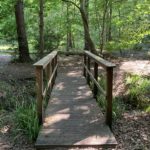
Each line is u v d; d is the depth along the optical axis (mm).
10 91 5426
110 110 3363
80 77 6465
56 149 2822
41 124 3346
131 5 9172
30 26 10680
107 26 10711
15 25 9422
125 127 3615
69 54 9703
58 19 11305
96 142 2896
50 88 4793
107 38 11125
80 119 3568
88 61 5617
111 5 9727
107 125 3373
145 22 7117
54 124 3383
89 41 8984
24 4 9531
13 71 7426
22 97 5152
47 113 3789
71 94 4816
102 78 5957
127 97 5078
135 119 4004
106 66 3291
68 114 3754
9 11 8734
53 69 5789
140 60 8984
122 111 4324
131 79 5809
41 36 6637
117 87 5758
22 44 8992
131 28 7363
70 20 11438
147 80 5840
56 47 10555
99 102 4336
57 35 10766
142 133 3408
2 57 10477
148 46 11516
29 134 3119
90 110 3930
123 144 3027
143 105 4734
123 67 7621
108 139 2979
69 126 3326
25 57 9016
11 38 9594
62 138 2982
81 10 8742
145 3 7633
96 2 10016
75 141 2914
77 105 4164
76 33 13633
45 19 10984
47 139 2951
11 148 2914
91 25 11836
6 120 3779
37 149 2838
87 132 3152
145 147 2969
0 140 3121
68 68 7918
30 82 6316
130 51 10781
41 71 3271
